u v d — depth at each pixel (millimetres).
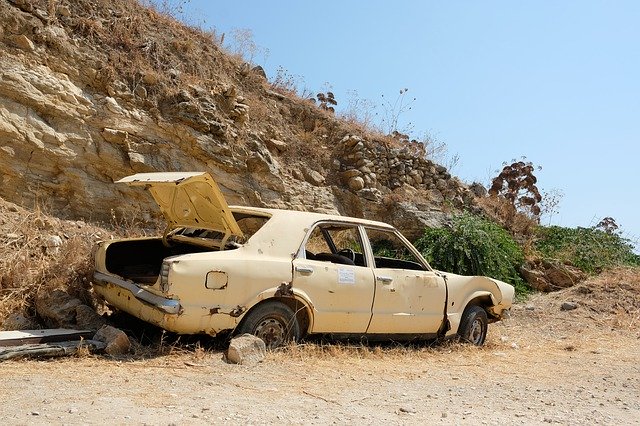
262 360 5922
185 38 12492
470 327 8266
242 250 6246
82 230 8969
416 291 7480
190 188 6523
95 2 10953
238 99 12305
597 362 7973
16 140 8695
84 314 6586
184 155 10680
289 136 13562
